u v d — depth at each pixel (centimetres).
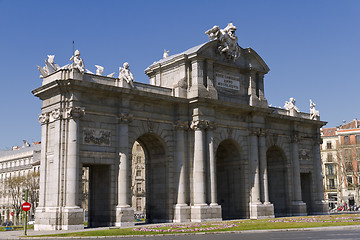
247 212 5262
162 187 4853
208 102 4878
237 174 5422
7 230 4178
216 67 5197
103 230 3512
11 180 9975
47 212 3994
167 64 5172
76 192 3984
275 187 6181
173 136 4872
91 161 4184
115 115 4425
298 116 6359
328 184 11388
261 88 5606
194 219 4659
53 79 4250
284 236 2678
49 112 4281
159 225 4044
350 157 9781
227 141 5338
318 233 2856
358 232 2825
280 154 6128
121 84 4459
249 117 5462
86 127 4197
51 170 4141
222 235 2939
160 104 4797
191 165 4828
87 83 4125
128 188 4341
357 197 9231
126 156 4359
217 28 5134
